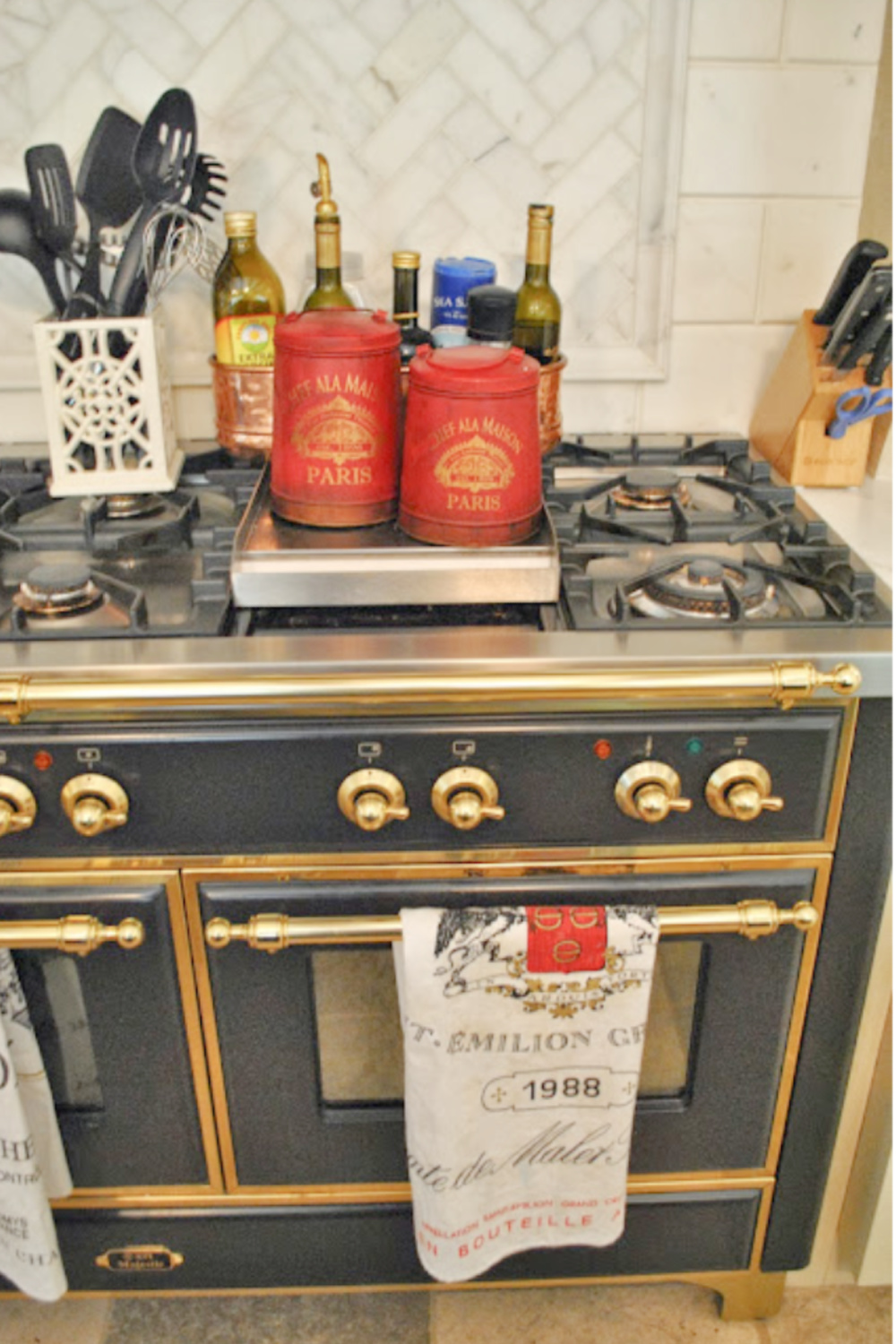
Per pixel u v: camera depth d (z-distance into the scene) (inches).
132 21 51.8
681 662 38.5
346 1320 54.5
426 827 41.1
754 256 57.3
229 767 39.6
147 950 42.4
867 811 41.9
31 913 41.5
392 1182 48.4
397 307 50.7
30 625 41.8
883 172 54.0
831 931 43.9
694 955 46.1
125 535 46.9
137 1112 46.1
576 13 52.1
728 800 39.9
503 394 41.9
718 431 60.7
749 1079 46.5
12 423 58.6
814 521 46.8
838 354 52.0
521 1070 42.3
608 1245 48.7
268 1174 47.9
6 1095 41.6
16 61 52.2
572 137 54.4
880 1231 51.9
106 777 39.4
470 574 43.3
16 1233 44.9
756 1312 53.8
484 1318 54.5
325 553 43.1
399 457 47.1
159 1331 54.1
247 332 51.1
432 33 52.4
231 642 39.4
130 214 49.0
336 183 55.1
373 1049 47.9
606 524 46.9
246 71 52.9
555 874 42.3
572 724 39.4
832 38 52.9
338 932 40.8
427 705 39.1
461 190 55.4
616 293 57.5
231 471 51.9
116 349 48.9
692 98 53.9
